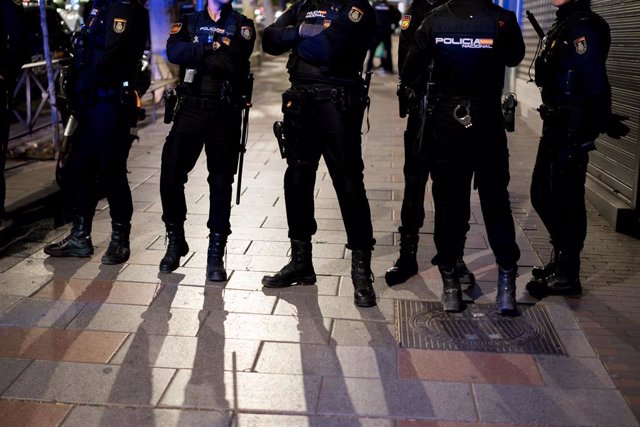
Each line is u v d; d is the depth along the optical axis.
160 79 11.17
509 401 3.27
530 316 4.12
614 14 6.02
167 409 3.20
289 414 3.17
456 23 3.77
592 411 3.19
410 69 4.00
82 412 3.18
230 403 3.25
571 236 4.29
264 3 17.81
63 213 5.68
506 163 4.02
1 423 3.10
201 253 5.06
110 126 4.67
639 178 5.40
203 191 6.56
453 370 3.53
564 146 4.07
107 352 3.69
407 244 4.59
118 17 4.50
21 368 3.53
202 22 4.37
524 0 11.07
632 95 5.57
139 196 6.46
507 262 4.05
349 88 4.10
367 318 4.09
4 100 5.28
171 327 3.97
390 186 6.82
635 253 5.13
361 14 3.99
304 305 4.25
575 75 3.95
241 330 3.94
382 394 3.32
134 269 4.76
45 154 7.86
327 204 6.20
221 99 4.38
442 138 3.92
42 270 4.73
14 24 5.16
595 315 4.14
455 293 4.14
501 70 3.89
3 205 5.69
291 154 4.28
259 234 5.44
